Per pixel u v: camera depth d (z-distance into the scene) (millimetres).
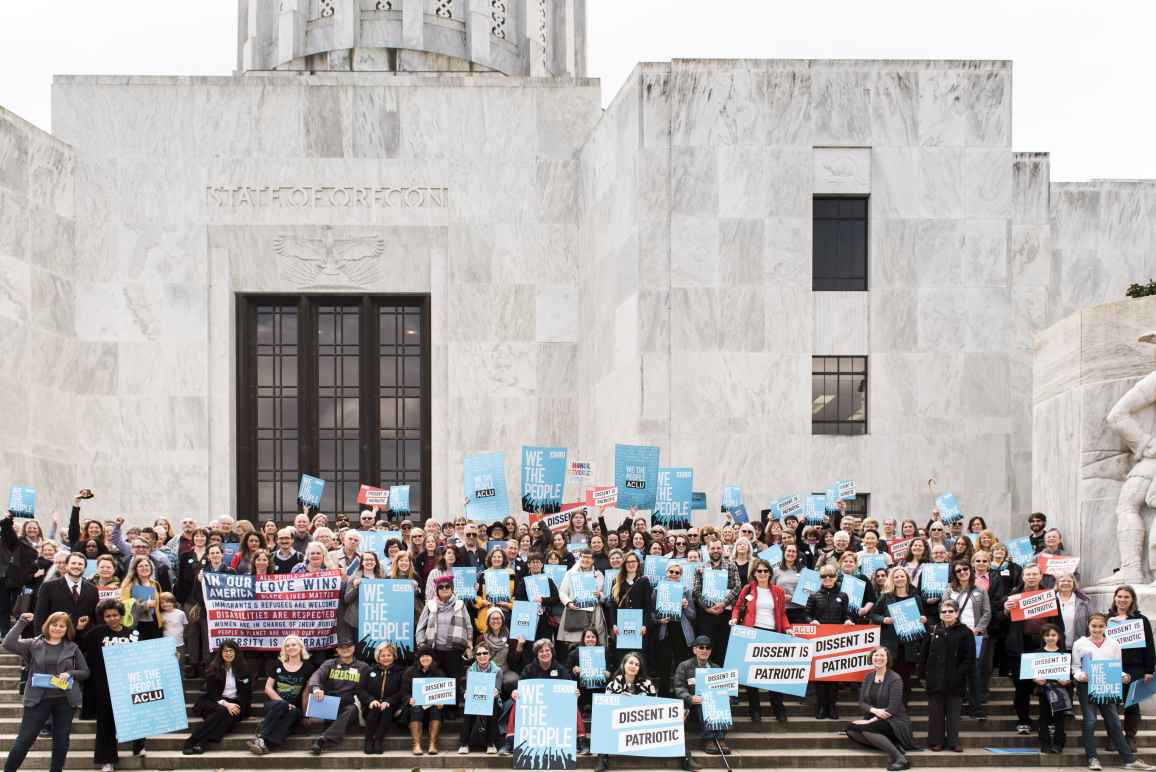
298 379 31375
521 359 30953
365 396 31359
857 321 28031
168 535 22656
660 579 20062
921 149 28141
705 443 27438
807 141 27984
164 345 30484
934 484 27625
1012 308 31031
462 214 31109
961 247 28078
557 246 31203
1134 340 22453
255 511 31312
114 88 30797
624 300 28219
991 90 28250
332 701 18812
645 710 18516
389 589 19266
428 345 31484
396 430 31688
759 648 19328
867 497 27734
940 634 19141
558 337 31062
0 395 27562
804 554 22281
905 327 27938
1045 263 31172
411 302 31734
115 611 18250
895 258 28016
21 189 28578
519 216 31172
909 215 28078
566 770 18359
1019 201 31312
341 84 31141
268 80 31047
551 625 20031
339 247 31047
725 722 18734
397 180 31125
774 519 23906
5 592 21797
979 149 28188
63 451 29812
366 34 33281
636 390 27422
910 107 28172
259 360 31578
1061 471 23500
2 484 27453
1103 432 22531
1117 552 22250
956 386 27891
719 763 18688
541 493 23828
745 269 27719
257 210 30906
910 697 20734
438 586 19359
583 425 30781
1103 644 18812
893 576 19609
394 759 18531
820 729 19656
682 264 27609
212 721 18859
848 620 19969
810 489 27547
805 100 28062
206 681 19141
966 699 20594
